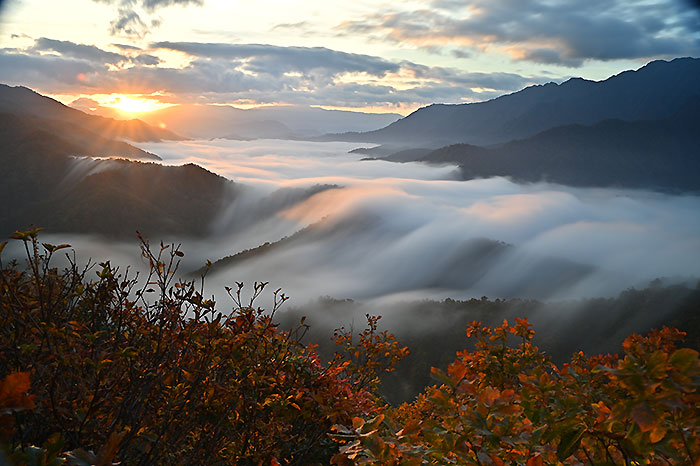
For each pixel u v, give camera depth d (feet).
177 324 7.51
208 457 7.47
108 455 3.31
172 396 7.04
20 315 6.26
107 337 7.34
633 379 3.37
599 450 4.40
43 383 5.99
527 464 4.06
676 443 3.72
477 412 4.49
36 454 3.18
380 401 13.50
